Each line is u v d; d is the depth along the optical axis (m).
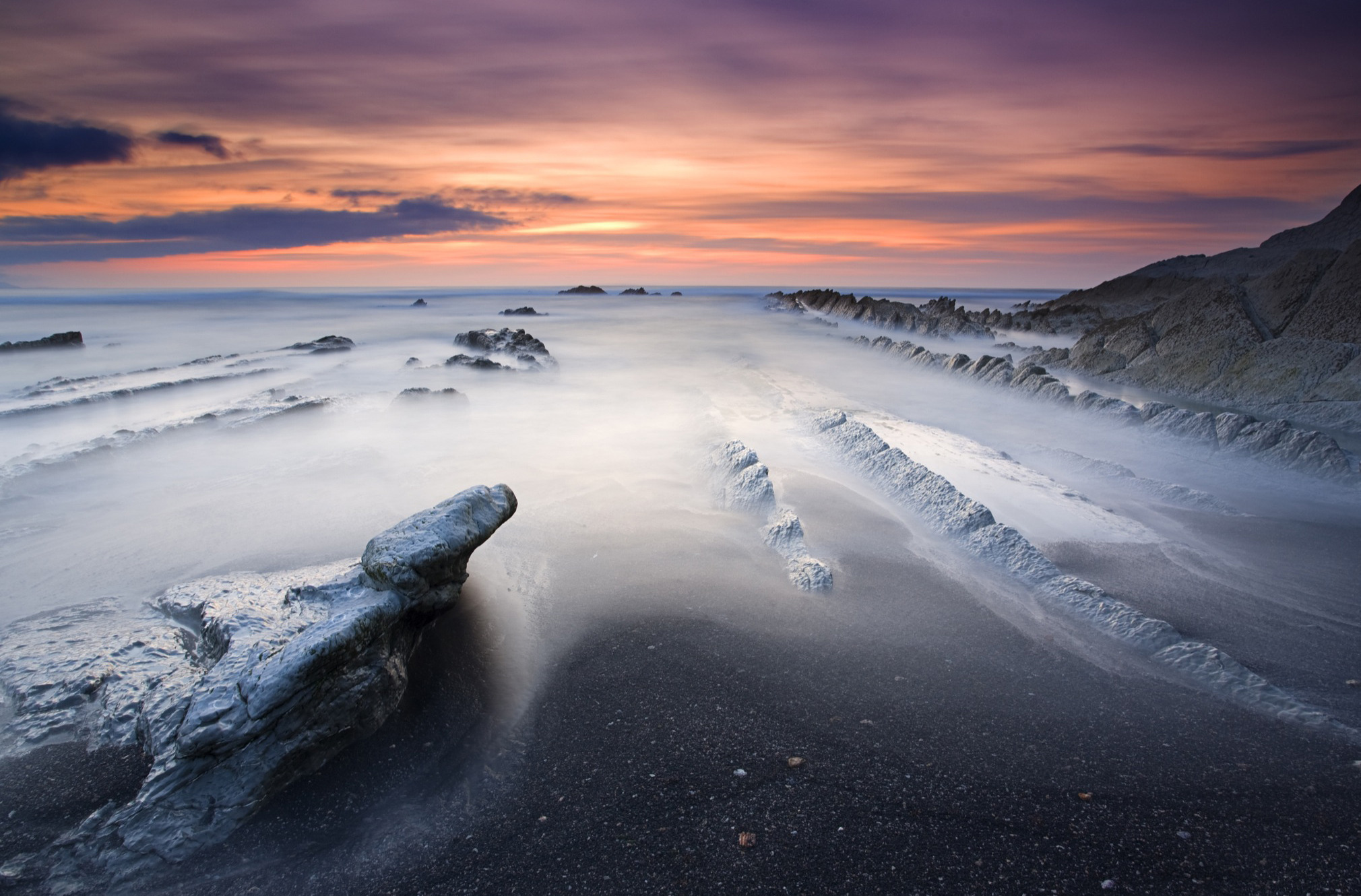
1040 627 6.01
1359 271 14.81
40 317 43.41
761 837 3.74
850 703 4.91
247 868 3.62
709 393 17.03
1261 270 26.47
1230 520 8.54
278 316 45.19
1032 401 15.68
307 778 4.10
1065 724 4.71
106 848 3.62
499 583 6.40
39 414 13.13
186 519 7.97
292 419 12.55
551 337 33.12
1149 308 30.45
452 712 4.72
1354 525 8.35
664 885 3.45
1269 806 3.94
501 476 9.62
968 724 4.70
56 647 5.14
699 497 8.85
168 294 83.56
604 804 4.00
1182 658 5.39
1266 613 6.26
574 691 5.04
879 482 9.38
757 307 61.03
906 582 6.75
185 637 5.41
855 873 3.50
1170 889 3.39
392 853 3.71
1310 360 14.08
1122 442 12.37
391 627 4.74
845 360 24.44
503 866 3.61
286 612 5.02
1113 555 7.42
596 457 10.67
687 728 4.64
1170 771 4.25
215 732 3.75
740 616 6.05
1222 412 14.56
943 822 3.83
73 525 7.76
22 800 3.89
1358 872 3.47
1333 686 5.16
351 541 7.35
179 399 15.66
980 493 8.96
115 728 4.38
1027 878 3.46
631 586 6.51
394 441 11.73
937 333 31.70
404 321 42.12
